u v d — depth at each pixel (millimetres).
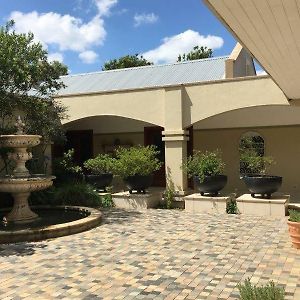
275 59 6730
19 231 7691
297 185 14609
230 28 5184
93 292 4938
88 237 7918
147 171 12078
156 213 10859
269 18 4797
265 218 9844
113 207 12062
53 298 4766
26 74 10391
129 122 16578
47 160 13484
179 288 5027
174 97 12117
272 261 6109
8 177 9211
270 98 11070
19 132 9617
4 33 10430
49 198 11953
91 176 13000
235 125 15445
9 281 5391
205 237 7816
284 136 14812
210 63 17625
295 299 4555
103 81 18047
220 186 11258
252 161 12000
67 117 13258
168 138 12180
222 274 5539
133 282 5273
